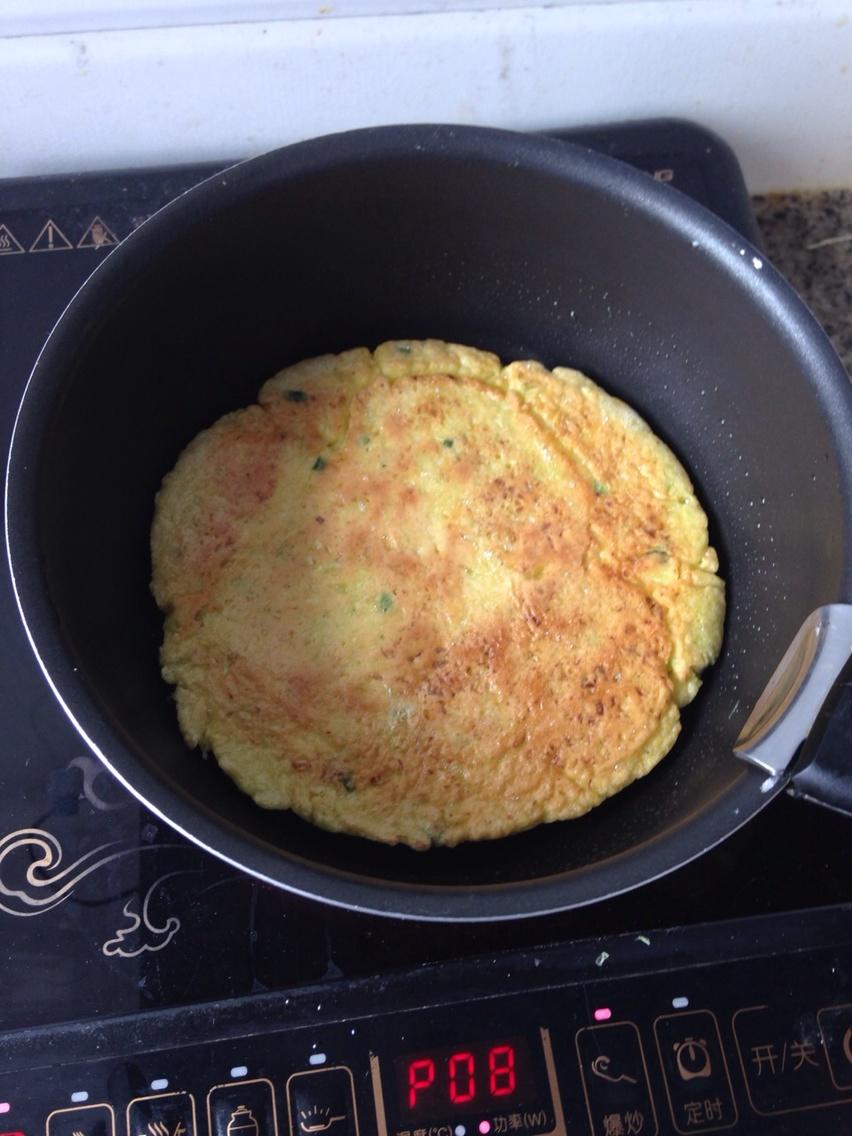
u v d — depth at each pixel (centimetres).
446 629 37
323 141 34
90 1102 29
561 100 44
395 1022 31
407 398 41
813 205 50
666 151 44
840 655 28
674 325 39
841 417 32
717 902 33
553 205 36
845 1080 30
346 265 39
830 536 31
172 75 40
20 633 36
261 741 36
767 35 42
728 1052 30
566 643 37
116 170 43
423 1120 29
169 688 37
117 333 33
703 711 38
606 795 36
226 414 41
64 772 34
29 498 29
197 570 38
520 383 41
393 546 38
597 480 40
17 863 33
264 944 32
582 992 31
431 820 35
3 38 39
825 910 33
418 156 35
